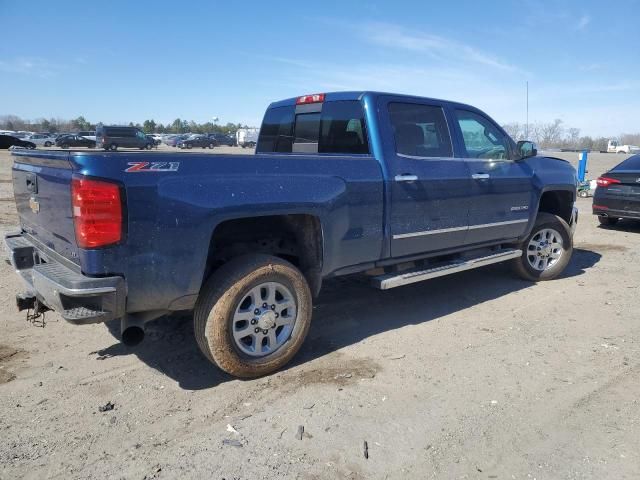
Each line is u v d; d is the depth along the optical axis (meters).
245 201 3.58
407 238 4.76
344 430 3.21
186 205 3.34
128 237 3.17
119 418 3.32
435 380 3.87
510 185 5.74
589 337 4.74
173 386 3.75
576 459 2.94
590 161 34.66
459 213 5.21
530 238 6.34
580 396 3.64
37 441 3.06
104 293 3.12
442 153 5.15
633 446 3.06
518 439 3.13
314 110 5.26
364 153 4.66
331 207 4.09
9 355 4.18
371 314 5.32
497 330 4.91
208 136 65.25
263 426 3.25
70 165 3.15
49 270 3.38
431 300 5.81
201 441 3.09
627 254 8.30
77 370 3.97
